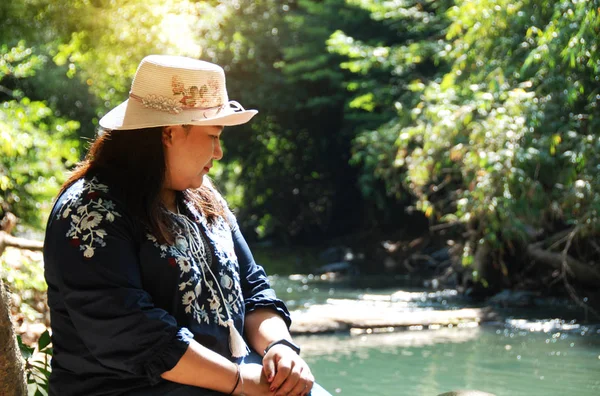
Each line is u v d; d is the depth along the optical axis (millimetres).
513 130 8391
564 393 5035
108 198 2275
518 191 8625
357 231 20625
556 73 8359
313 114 20203
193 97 2354
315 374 5715
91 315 2162
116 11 11734
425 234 17156
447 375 5645
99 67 13008
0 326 2424
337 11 18719
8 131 8438
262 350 2525
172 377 2191
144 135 2338
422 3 16359
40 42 12992
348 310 8203
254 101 19938
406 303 10180
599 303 9547
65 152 10047
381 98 16016
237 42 19891
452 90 9703
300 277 14227
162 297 2309
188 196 2578
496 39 8719
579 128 8578
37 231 9367
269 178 22031
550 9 8094
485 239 9445
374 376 5633
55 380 2295
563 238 9961
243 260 2723
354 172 20844
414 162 10266
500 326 8117
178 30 12109
